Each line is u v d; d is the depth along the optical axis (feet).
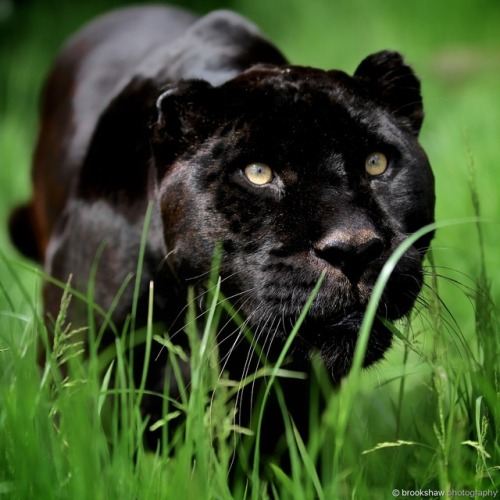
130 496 12.66
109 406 16.31
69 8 57.57
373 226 13.67
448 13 52.26
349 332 13.76
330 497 12.92
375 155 14.92
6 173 35.99
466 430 15.10
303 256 13.70
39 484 12.25
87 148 18.26
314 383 15.55
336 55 51.11
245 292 14.25
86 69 22.24
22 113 46.62
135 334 16.10
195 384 12.85
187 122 15.01
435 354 13.47
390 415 18.28
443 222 12.89
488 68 45.34
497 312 16.17
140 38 22.31
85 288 16.92
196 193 14.69
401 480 15.49
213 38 18.42
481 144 28.14
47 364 13.64
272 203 14.20
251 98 14.74
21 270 26.45
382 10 54.65
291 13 59.41
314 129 14.33
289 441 13.28
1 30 55.83
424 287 15.56
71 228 17.58
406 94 16.25
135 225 16.26
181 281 15.30
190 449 12.82
